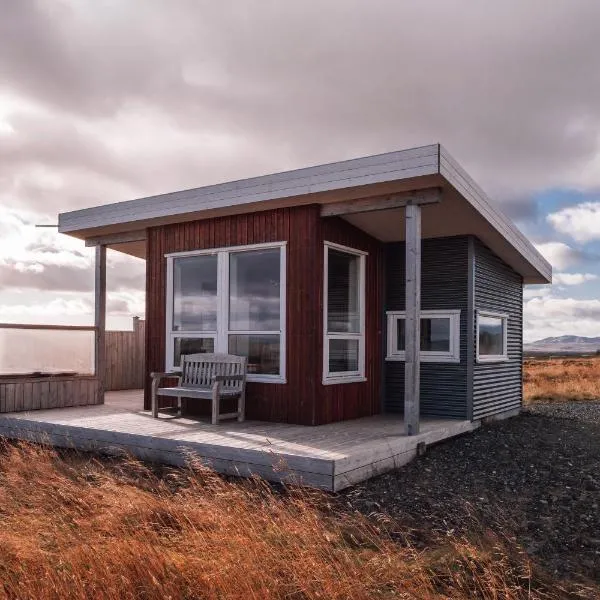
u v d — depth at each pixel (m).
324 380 7.27
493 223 7.86
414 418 6.44
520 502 4.77
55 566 3.14
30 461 5.66
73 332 9.01
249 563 3.05
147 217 8.30
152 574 2.98
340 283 7.84
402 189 6.53
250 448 5.42
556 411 11.59
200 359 7.88
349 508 4.51
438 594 2.96
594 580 3.26
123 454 6.25
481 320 8.91
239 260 7.95
